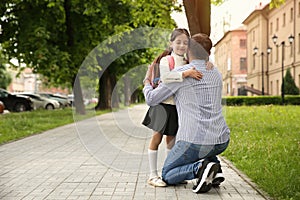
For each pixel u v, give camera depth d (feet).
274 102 103.19
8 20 71.15
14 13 70.23
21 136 38.81
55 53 67.31
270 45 174.19
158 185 17.40
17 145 32.32
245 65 215.92
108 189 17.08
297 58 140.56
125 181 18.48
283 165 20.98
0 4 67.72
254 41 188.96
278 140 31.01
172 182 17.25
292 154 24.56
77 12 68.59
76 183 18.25
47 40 69.97
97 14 69.56
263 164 21.45
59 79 77.82
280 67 158.51
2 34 72.23
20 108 99.71
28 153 27.78
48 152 28.12
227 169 21.59
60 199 15.64
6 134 39.19
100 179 18.97
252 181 18.30
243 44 215.72
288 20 150.30
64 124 54.85
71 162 23.76
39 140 35.76
